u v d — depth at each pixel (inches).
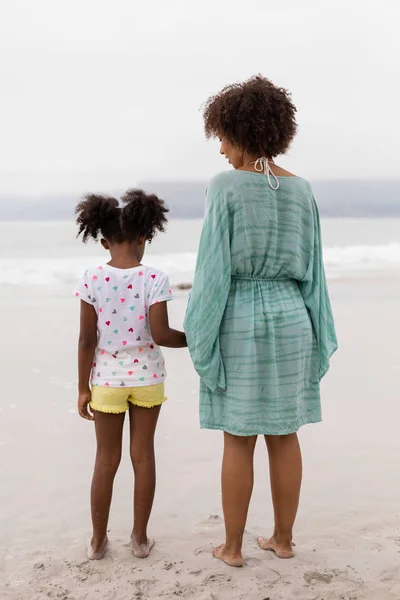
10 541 116.2
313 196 108.7
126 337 108.3
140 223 109.8
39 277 532.4
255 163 103.7
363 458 155.5
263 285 104.2
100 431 109.9
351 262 698.2
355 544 114.3
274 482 109.7
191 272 593.9
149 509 111.0
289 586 100.3
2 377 230.7
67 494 136.2
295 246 104.4
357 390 214.2
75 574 104.2
